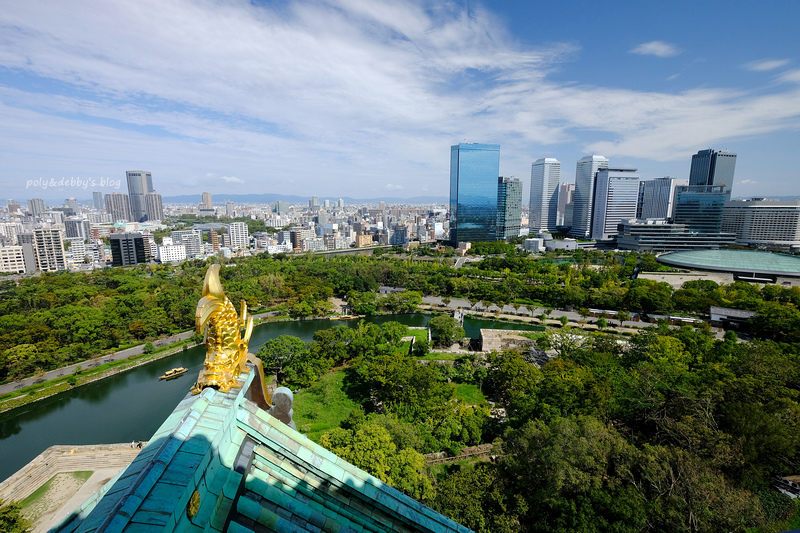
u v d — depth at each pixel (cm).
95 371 9581
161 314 12144
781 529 3794
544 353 9469
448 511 4162
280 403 1531
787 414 5062
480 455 5834
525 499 4234
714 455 4478
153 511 748
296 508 1238
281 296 16362
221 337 1225
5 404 8075
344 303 16300
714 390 5434
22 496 5297
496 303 15312
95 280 18025
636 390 5881
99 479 5634
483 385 8331
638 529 3641
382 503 1377
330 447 4919
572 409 5981
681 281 16950
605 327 12181
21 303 12850
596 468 4222
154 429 7306
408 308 14800
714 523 3616
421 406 6356
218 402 1163
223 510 1045
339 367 9356
